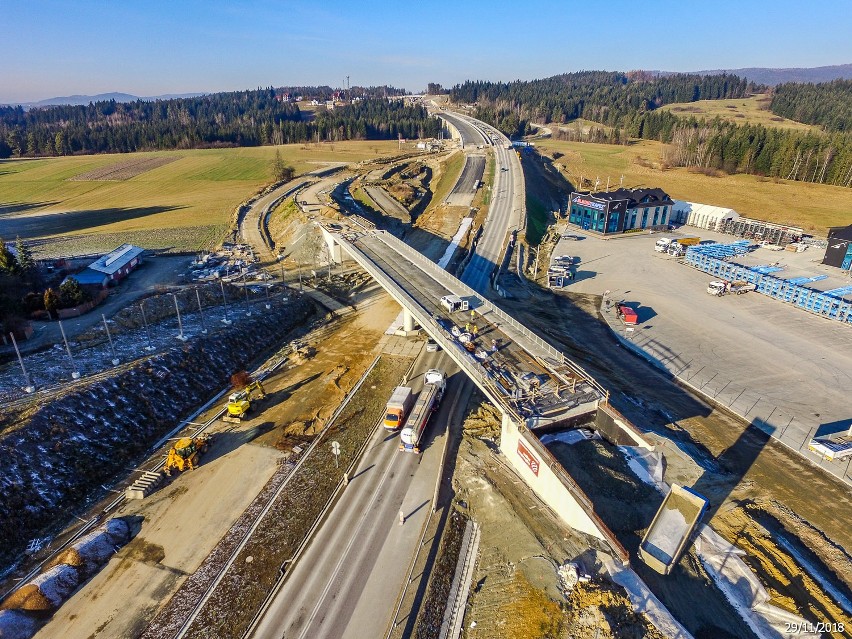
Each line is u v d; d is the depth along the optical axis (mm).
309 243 93938
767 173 162875
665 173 168250
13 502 35500
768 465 41250
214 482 40031
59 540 34906
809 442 43594
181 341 57656
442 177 153125
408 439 41750
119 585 31422
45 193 156750
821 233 110250
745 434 45188
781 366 56375
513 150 171375
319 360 59344
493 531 34781
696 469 40062
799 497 37875
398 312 71688
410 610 29328
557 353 44562
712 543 33125
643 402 49938
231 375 57188
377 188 138750
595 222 110500
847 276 82750
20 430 39062
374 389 52500
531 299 76000
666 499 34281
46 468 38375
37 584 30141
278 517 36375
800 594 29953
